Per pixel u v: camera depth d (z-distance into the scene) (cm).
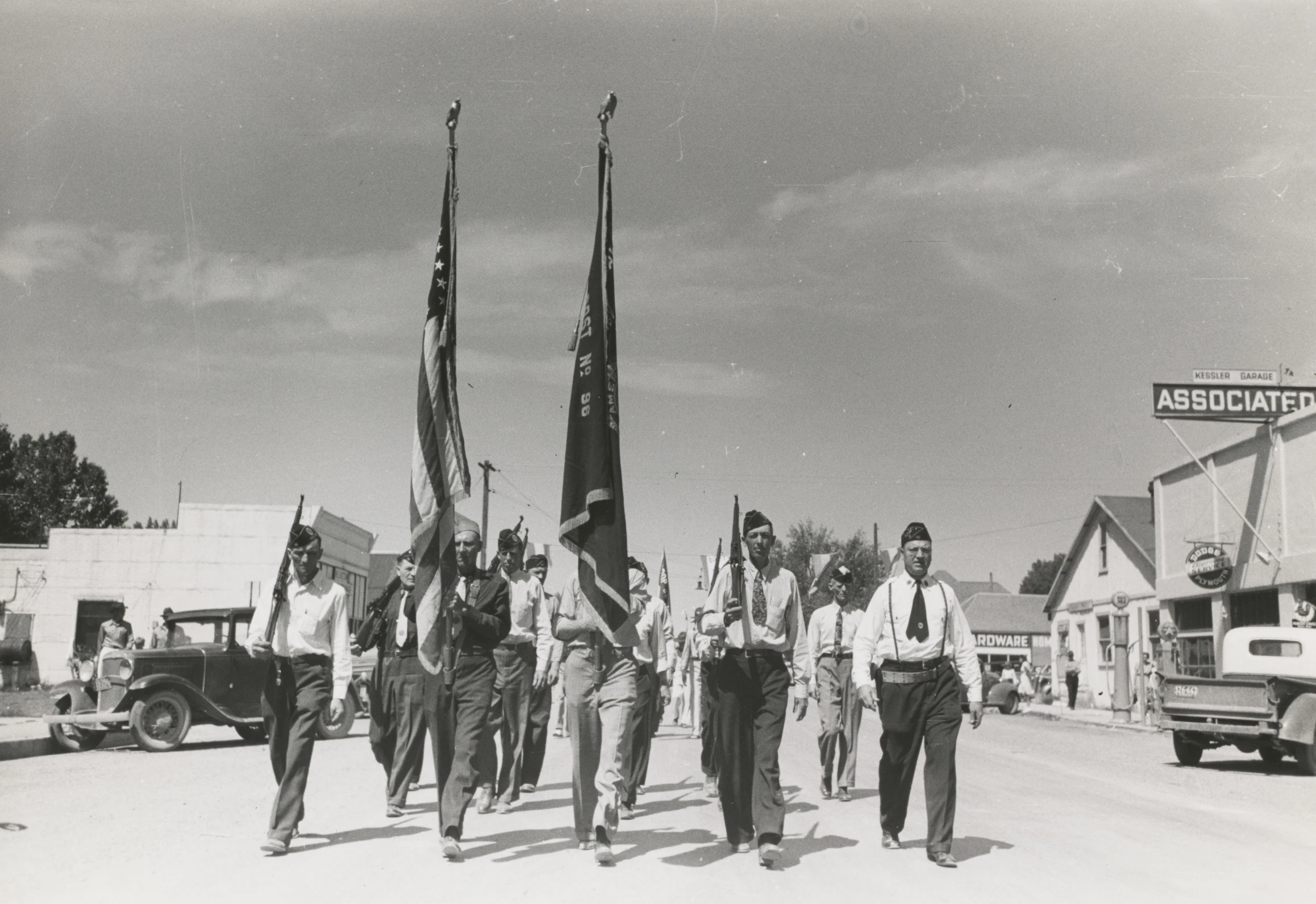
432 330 826
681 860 720
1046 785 1261
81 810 953
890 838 769
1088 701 3962
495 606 788
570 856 729
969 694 733
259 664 1736
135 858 718
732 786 748
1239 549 2734
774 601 731
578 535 756
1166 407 2616
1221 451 2842
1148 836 861
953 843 802
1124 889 642
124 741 1811
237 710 1705
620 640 732
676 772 1312
